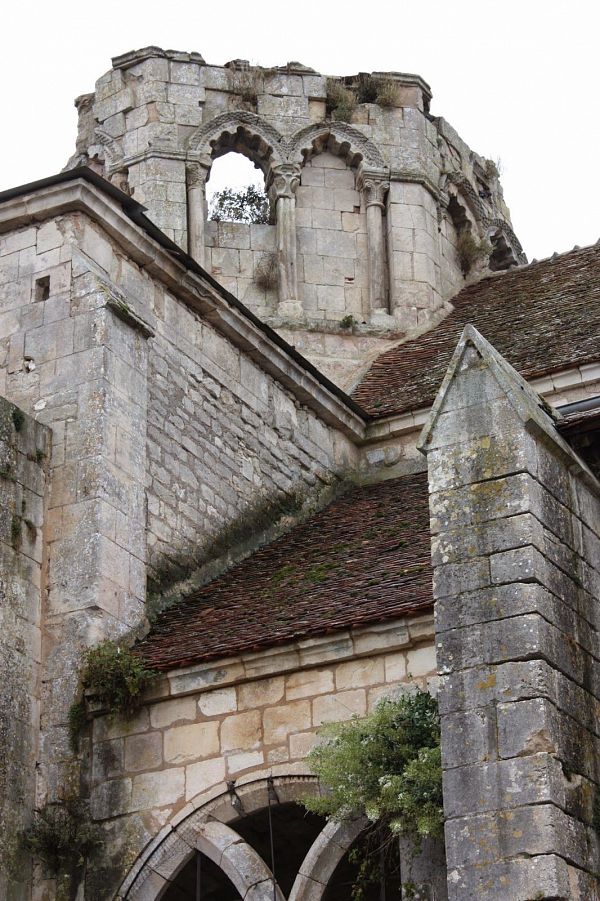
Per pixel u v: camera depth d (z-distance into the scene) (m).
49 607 18.20
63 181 19.97
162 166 27.20
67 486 18.75
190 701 17.16
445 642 13.74
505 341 24.62
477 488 14.17
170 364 20.64
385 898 16.14
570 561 14.31
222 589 19.73
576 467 14.83
